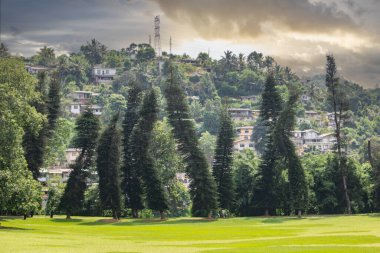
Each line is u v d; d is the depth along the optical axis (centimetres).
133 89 12250
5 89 6975
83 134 11088
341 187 11438
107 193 10469
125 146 11644
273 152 11425
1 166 6656
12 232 5725
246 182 11812
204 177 10725
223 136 11631
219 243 4725
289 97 11725
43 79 11356
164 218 10575
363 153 17188
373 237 5147
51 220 9988
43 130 10431
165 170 11988
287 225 8200
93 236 5591
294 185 10775
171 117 11238
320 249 3984
